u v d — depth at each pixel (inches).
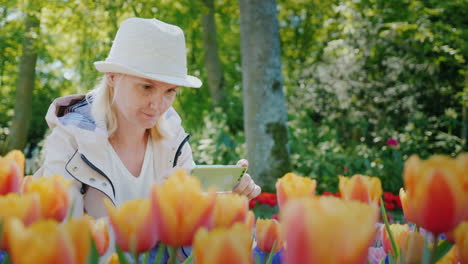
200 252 17.1
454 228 20.3
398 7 343.6
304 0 485.7
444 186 19.7
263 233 32.0
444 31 341.1
